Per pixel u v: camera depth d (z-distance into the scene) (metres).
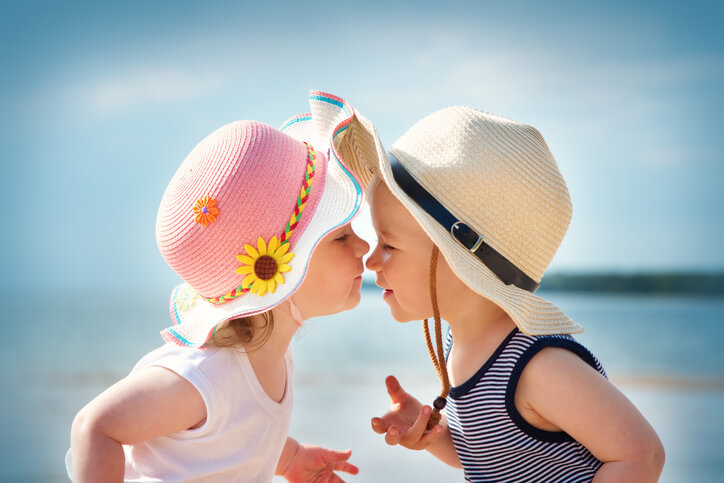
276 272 1.47
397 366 9.50
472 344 1.59
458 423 1.61
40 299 19.91
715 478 4.59
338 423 5.95
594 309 18.47
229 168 1.48
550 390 1.41
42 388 8.65
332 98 1.65
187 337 1.53
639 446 1.33
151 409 1.37
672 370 9.77
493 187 1.52
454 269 1.39
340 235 1.61
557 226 1.59
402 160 1.61
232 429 1.47
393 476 4.33
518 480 1.53
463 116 1.63
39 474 5.00
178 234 1.50
